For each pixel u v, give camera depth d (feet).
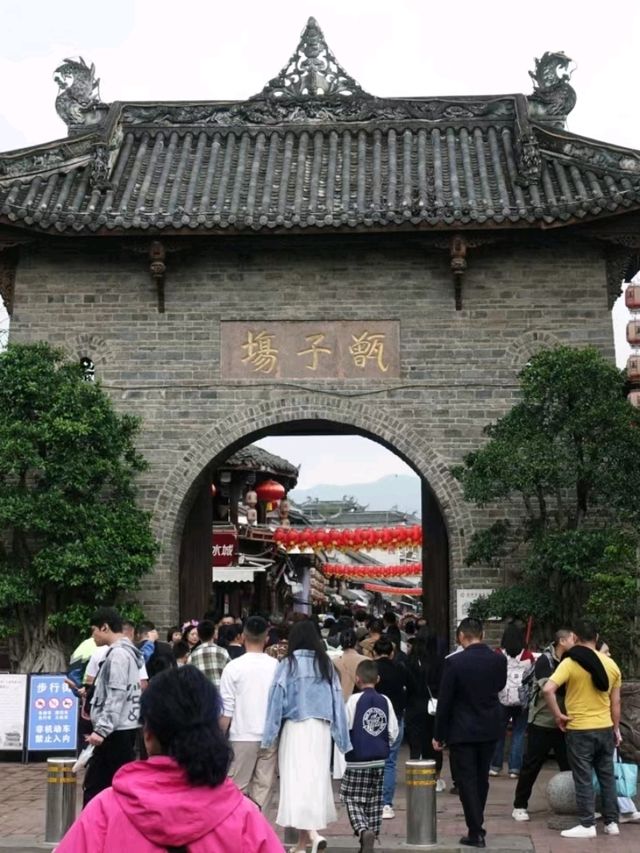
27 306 86.33
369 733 42.73
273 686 39.99
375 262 85.92
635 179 83.87
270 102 93.09
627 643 63.46
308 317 85.61
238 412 84.99
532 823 49.65
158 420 85.10
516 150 88.79
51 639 80.02
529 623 76.33
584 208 79.36
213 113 93.09
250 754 41.50
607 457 73.97
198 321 85.87
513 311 84.99
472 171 87.76
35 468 76.48
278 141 92.07
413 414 84.53
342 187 85.71
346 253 86.02
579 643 46.91
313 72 93.45
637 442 73.31
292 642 40.63
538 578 78.48
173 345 85.71
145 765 17.11
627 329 77.30
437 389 84.64
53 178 86.74
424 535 87.86
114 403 85.35
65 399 76.69
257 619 42.68
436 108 93.09
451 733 44.68
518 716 63.26
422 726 59.31
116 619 42.32
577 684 46.19
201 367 85.51
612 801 46.57
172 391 85.30
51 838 43.50
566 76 92.73
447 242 82.64
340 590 209.87
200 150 90.74
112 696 39.29
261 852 16.90
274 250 85.92
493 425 80.48
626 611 63.21
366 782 42.70
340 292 85.71
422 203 81.15
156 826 16.53
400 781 63.16
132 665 40.09
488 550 79.05
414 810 44.16
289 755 39.75
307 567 146.30
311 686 40.01
